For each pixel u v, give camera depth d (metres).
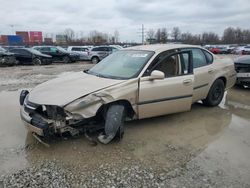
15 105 6.39
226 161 3.66
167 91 4.63
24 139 4.31
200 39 86.12
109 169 3.42
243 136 4.57
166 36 79.31
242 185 3.10
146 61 4.62
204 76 5.60
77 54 22.44
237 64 8.12
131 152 3.88
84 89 4.00
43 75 12.34
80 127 4.02
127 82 4.23
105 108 4.07
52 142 4.15
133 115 4.45
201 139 4.41
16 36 68.94
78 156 3.74
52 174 3.29
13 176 3.24
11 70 14.73
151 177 3.25
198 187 3.06
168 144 4.18
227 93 7.99
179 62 4.98
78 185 3.08
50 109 3.77
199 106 6.32
